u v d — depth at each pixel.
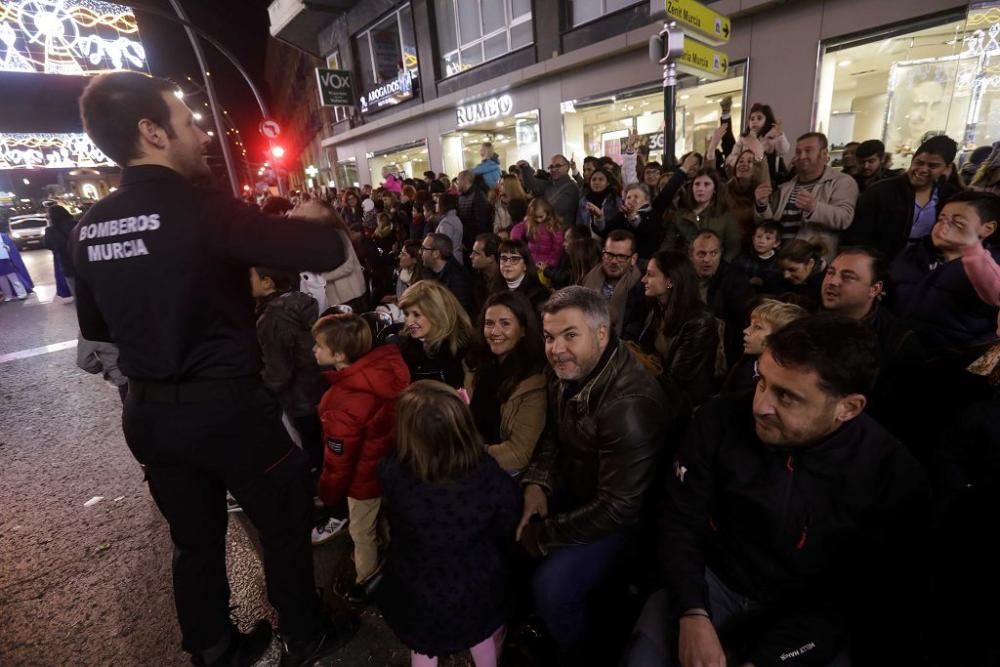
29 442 3.44
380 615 1.87
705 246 2.65
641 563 1.63
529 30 9.56
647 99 8.17
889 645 1.14
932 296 1.85
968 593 1.01
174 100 1.21
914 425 1.74
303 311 2.37
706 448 1.28
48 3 12.81
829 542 1.15
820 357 0.98
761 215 3.42
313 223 1.16
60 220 7.09
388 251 7.02
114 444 3.33
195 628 1.49
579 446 1.55
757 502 1.18
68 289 8.16
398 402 1.35
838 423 1.09
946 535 1.09
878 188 2.81
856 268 1.75
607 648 1.58
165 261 1.13
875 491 1.10
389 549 1.49
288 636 1.58
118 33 14.09
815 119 5.99
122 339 1.23
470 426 1.34
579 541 1.46
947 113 4.99
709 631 1.14
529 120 9.95
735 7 6.09
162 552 2.27
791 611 1.20
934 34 5.12
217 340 1.24
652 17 2.97
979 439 1.12
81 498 2.73
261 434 1.36
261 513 1.44
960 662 1.00
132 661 1.72
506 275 3.23
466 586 1.39
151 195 1.15
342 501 2.36
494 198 6.12
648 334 2.66
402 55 13.30
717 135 4.57
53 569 2.19
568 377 1.47
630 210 3.81
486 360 2.13
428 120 12.76
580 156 9.63
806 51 5.83
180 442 1.26
